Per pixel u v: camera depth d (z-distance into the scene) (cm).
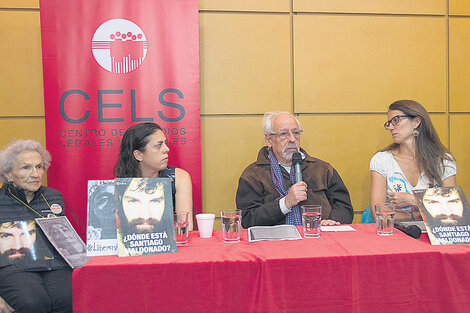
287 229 171
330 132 302
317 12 296
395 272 134
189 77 275
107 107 271
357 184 305
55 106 267
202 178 296
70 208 270
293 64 297
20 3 280
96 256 140
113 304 129
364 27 300
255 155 299
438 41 306
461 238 147
